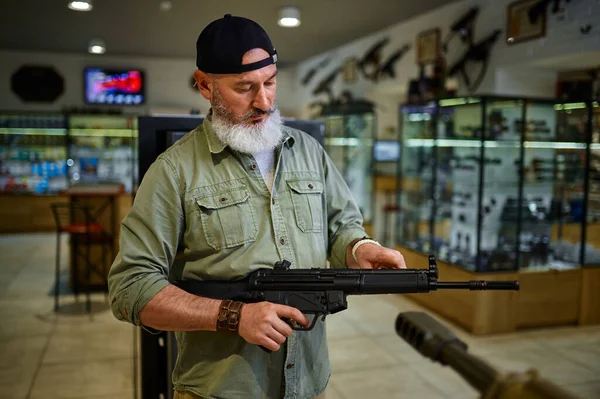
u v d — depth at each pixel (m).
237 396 1.30
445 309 4.30
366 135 6.64
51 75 8.87
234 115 1.29
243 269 1.30
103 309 4.66
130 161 8.92
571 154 4.06
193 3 5.12
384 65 6.36
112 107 9.12
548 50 3.79
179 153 1.36
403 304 4.68
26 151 8.62
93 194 4.98
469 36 4.80
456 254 4.35
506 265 4.01
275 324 1.15
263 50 1.27
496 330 3.92
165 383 2.16
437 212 4.66
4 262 6.44
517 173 4.07
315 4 5.16
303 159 1.45
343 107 6.85
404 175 5.24
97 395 3.05
